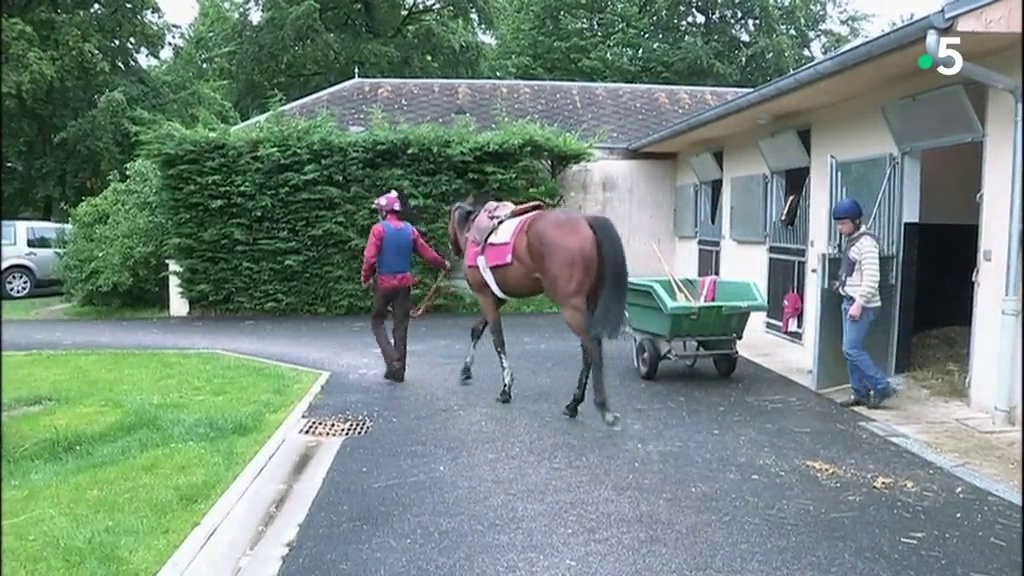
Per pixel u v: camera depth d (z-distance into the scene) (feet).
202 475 16.17
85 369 27.76
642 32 107.24
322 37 90.68
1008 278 20.44
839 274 24.23
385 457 18.29
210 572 12.30
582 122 58.39
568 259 20.16
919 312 32.76
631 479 16.61
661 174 54.49
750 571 12.26
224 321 43.09
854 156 29.35
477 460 17.99
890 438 19.54
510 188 46.65
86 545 12.66
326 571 12.39
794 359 30.37
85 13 72.43
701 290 27.76
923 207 33.09
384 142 45.27
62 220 79.46
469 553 13.03
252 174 44.60
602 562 12.63
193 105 79.25
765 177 37.93
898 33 20.01
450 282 46.91
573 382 26.37
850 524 14.12
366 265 25.91
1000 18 18.38
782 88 27.71
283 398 23.43
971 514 14.55
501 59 106.83
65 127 73.51
